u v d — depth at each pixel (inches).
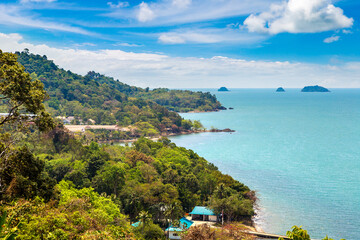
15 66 1754.4
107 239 1531.7
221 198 4370.1
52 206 2161.7
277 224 4082.2
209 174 5260.8
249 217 4303.6
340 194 5324.8
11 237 790.5
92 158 4968.0
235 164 7677.2
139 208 3902.6
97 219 2193.7
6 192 1935.3
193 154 7426.2
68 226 1619.1
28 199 1947.6
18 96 1707.7
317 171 6948.8
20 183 1998.0
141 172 5049.2
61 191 3051.2
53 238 1423.5
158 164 5723.4
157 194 4111.7
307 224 4092.0
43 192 2230.6
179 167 5757.9
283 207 4709.6
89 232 1572.3
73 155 5556.1
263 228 3961.6
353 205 4793.3
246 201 4313.5
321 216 4362.7
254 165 7564.0
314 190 5561.0
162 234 3292.3
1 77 1695.4
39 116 1918.1
